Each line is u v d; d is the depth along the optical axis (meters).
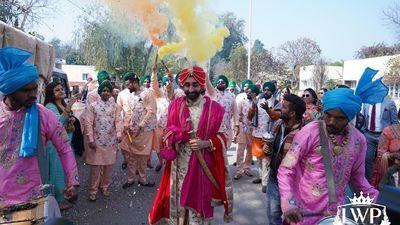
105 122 6.23
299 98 3.85
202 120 3.77
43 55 6.44
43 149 2.87
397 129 4.18
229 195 3.91
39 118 2.86
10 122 2.75
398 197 1.79
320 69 40.53
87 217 5.56
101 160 6.26
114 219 5.52
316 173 2.82
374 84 2.90
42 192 2.77
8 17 18.20
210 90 6.99
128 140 7.05
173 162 3.86
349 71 40.53
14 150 2.76
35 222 2.50
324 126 2.82
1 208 2.52
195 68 3.75
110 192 6.81
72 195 3.05
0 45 4.89
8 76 2.64
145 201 6.37
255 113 7.11
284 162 2.87
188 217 3.82
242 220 5.60
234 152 10.95
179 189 3.84
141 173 7.23
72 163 3.06
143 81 9.11
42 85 6.70
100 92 6.26
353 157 2.82
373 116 7.13
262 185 6.95
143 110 7.01
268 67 39.47
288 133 3.91
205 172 3.79
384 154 4.03
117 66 15.61
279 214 4.02
